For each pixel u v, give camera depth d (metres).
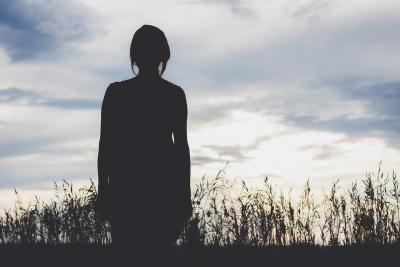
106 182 2.56
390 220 5.31
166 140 2.59
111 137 2.58
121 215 2.50
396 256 4.76
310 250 5.03
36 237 5.30
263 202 5.33
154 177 2.51
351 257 4.78
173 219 2.56
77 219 5.13
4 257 4.82
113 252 2.56
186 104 2.70
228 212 5.11
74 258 4.49
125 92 2.58
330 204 5.40
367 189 5.40
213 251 4.59
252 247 5.07
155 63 2.64
